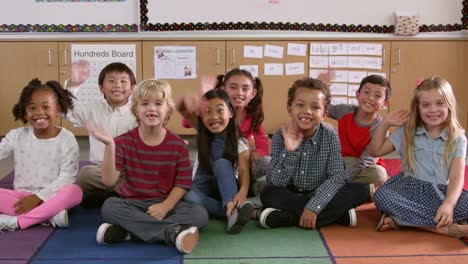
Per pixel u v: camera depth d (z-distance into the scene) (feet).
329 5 11.27
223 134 6.42
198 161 6.54
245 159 6.46
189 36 11.21
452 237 5.69
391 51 11.37
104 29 11.21
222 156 6.40
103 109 7.23
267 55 11.28
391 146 6.49
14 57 11.14
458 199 5.89
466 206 5.86
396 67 11.41
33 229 5.92
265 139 7.66
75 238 5.65
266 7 11.24
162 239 5.42
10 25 11.17
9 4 11.09
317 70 11.39
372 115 7.30
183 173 5.88
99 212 6.62
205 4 11.19
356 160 7.30
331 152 6.14
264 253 5.23
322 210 5.98
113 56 11.20
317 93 5.98
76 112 7.17
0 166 9.30
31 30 11.19
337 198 6.04
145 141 5.84
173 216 5.64
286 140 6.15
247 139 7.14
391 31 11.35
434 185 5.99
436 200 5.93
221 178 6.10
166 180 5.90
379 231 5.90
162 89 5.74
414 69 11.42
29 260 5.04
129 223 5.49
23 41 11.10
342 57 11.37
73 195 6.14
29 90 6.35
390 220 5.87
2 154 6.48
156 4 11.19
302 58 11.34
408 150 6.18
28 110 6.28
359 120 7.39
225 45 11.25
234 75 7.22
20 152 6.43
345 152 7.45
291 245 5.45
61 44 11.14
